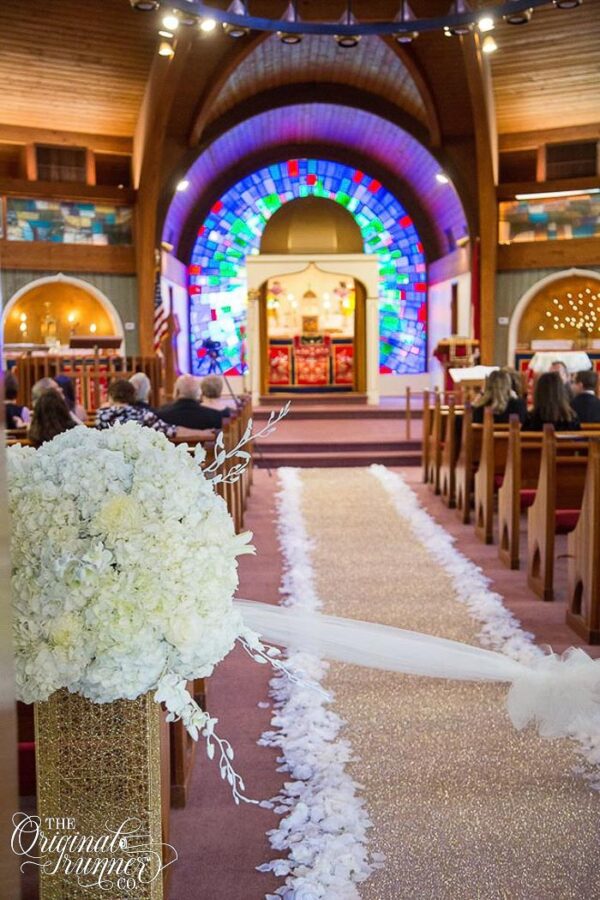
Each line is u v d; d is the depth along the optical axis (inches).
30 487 67.9
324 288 736.3
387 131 754.8
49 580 66.1
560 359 574.2
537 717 97.7
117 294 689.0
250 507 366.3
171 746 124.1
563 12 575.2
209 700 163.9
